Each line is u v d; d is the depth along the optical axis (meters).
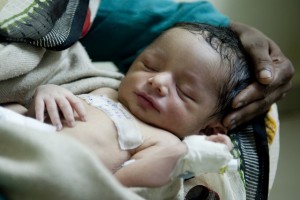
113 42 0.99
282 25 1.42
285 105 1.51
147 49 0.81
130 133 0.69
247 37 0.87
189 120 0.76
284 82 0.84
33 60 0.67
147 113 0.74
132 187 0.54
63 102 0.65
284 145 1.39
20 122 0.54
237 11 1.35
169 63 0.76
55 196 0.38
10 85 0.67
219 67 0.77
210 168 0.59
